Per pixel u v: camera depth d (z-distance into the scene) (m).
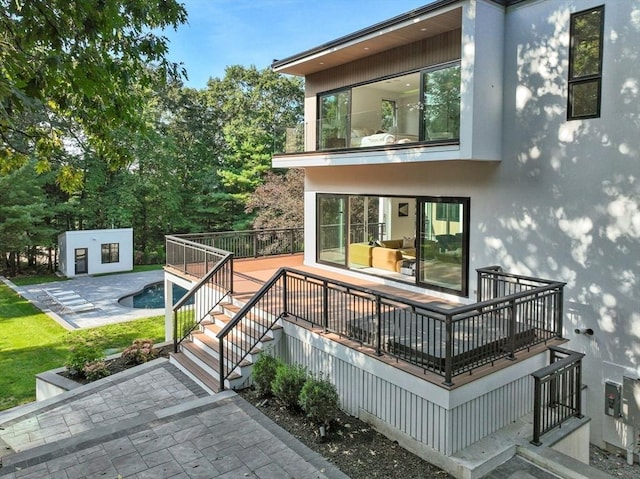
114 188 31.62
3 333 14.98
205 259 11.21
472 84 8.05
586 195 7.57
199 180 33.91
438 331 6.77
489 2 8.16
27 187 25.95
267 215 22.97
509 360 6.26
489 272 8.04
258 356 7.94
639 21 6.84
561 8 7.73
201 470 5.28
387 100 11.30
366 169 11.70
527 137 8.30
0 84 3.95
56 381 9.09
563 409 6.24
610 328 7.38
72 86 5.17
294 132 12.76
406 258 11.53
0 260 27.81
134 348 10.23
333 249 13.15
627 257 7.14
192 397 7.93
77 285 23.84
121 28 5.61
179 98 34.12
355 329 6.98
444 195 9.77
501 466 5.42
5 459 5.51
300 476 5.18
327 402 6.11
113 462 5.45
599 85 7.34
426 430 5.71
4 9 4.66
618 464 7.07
